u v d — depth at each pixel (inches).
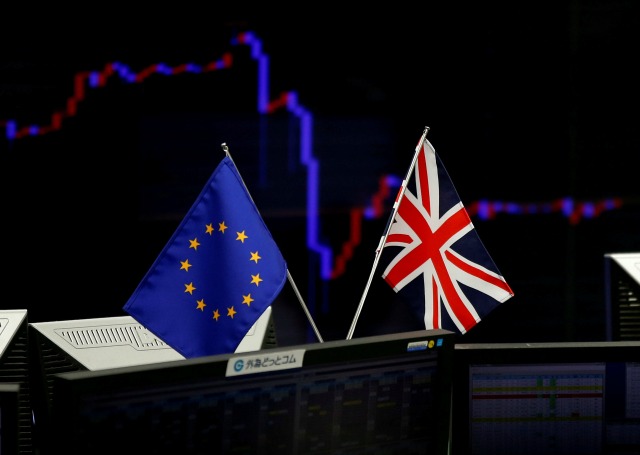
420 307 149.6
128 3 320.8
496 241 352.8
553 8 346.0
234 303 131.0
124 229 327.9
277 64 335.9
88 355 126.0
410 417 110.6
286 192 342.3
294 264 342.0
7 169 318.3
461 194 351.3
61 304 323.6
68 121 321.4
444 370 111.8
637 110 353.7
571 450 119.4
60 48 318.0
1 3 312.0
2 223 319.9
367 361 106.6
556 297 351.9
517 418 118.1
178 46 327.0
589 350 118.0
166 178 330.6
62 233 323.6
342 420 106.0
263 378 100.3
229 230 131.5
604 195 356.2
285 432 102.6
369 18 339.3
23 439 121.3
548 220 354.3
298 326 337.1
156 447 95.1
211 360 96.4
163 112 328.8
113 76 323.3
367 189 346.6
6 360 120.0
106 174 325.7
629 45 350.0
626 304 149.1
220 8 328.2
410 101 346.0
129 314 127.5
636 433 119.9
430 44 343.9
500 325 347.9
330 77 340.2
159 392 94.7
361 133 345.1
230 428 99.2
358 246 346.3
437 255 148.6
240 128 335.9
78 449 90.7
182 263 128.4
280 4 332.2
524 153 351.9
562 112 351.6
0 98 315.6
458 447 117.0
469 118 348.5
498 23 345.1
